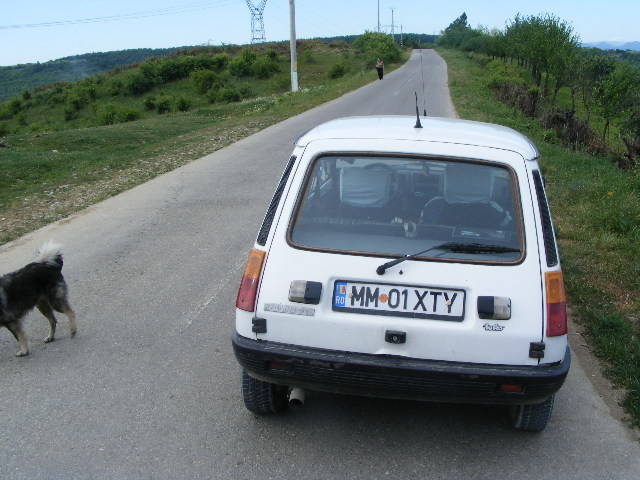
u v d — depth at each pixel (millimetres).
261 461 3357
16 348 4934
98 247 7676
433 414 3865
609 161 15141
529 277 3080
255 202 10141
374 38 99438
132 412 3873
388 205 3365
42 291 4871
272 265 3229
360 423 3750
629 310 5461
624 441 3576
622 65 29984
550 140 18469
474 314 3061
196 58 100438
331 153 3424
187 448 3480
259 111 28797
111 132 22656
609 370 4398
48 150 18750
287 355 3141
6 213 9781
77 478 3213
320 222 3332
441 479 3211
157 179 12531
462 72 52125
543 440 3584
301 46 117188
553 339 3045
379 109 26703
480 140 3463
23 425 3729
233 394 4105
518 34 58281
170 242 7848
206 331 5125
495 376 3004
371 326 3107
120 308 5652
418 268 3115
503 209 3240
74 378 4344
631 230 7699
